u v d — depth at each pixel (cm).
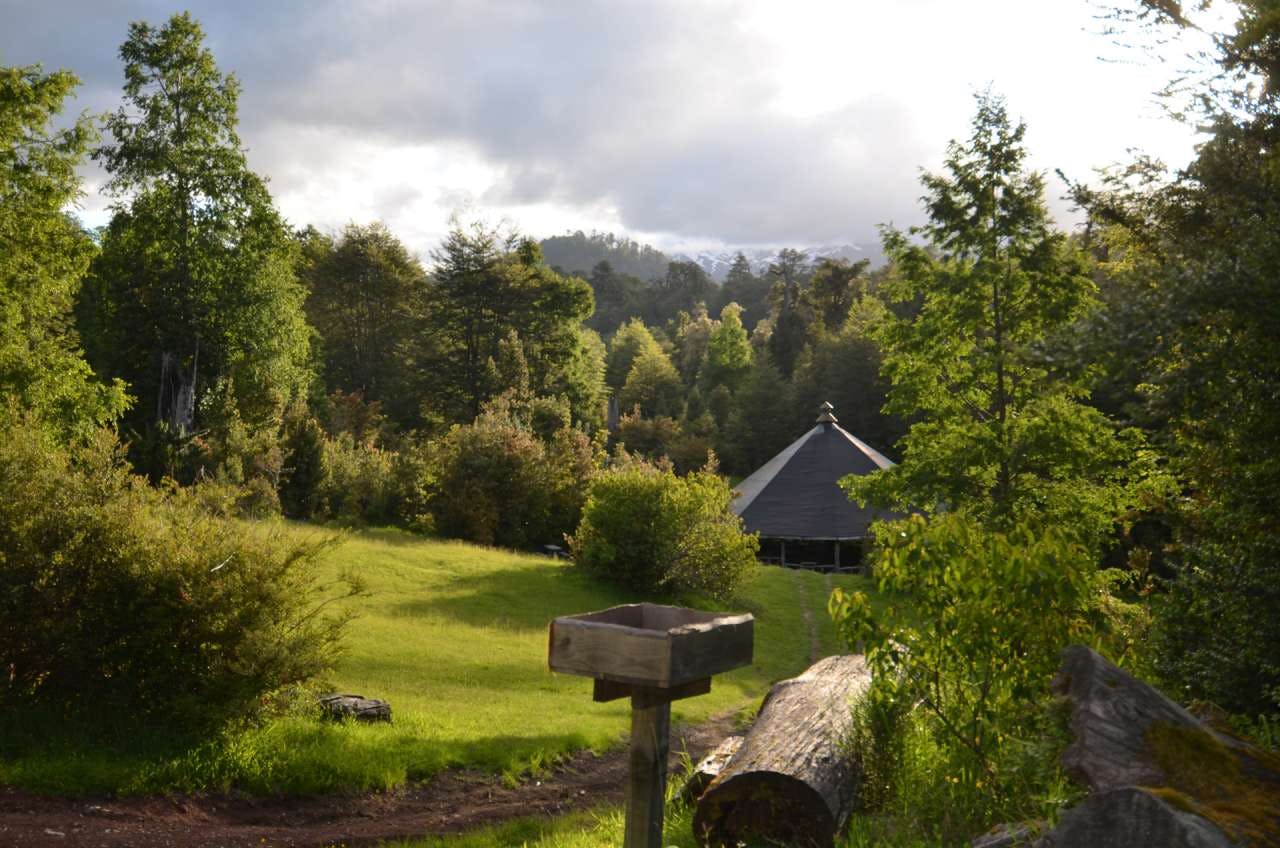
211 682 980
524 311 7012
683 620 454
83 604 971
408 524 3616
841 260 11156
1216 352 538
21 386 2527
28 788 805
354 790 967
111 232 3856
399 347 7519
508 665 1806
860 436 7738
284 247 4006
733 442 8388
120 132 3659
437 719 1288
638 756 414
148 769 880
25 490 979
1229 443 670
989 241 1708
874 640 547
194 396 3866
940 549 539
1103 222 877
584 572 2928
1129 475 1641
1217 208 706
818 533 4362
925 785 549
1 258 2609
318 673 1059
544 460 3794
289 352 4303
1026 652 521
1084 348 534
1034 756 432
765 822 530
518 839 827
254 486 2955
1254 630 699
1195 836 292
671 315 18912
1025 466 1722
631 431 8019
